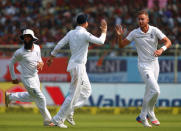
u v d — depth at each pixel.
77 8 76.56
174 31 70.00
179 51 53.62
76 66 28.78
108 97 52.19
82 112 51.97
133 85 52.34
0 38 67.25
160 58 53.56
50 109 51.19
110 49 53.56
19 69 31.52
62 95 51.31
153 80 30.20
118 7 76.00
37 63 30.78
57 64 52.72
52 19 73.69
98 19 72.69
